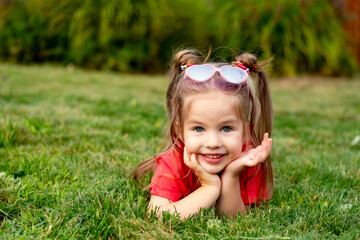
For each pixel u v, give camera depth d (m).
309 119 4.95
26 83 6.39
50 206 1.92
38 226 1.74
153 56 9.59
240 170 1.88
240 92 1.81
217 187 1.86
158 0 9.49
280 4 9.25
